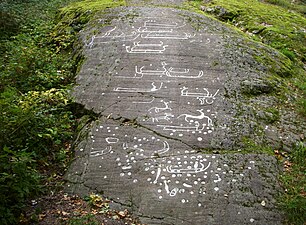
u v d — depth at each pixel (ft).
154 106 13.74
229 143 12.33
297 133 13.01
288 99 14.55
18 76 15.99
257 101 14.19
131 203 10.64
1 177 9.75
